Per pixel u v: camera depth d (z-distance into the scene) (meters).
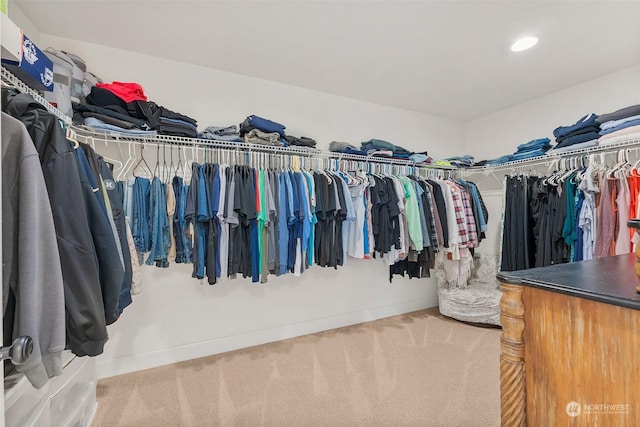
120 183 1.77
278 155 2.38
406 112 3.22
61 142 0.86
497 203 3.27
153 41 1.95
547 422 0.82
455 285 2.94
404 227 2.52
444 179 3.10
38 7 1.60
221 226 1.93
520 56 2.16
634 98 2.31
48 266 0.73
